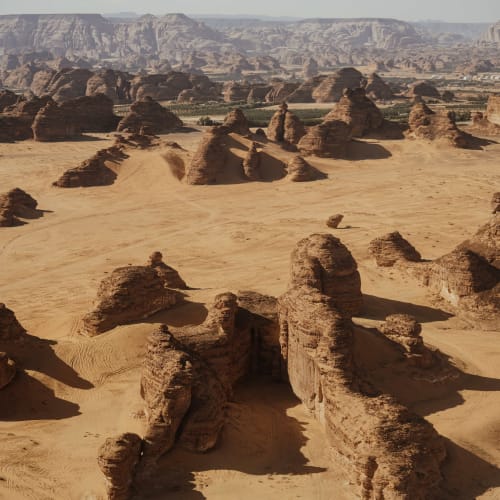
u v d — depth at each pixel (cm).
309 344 3541
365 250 6888
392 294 5419
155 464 3002
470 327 4838
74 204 9712
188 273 6431
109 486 2820
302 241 5038
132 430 3331
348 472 3003
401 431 2909
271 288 5747
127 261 7062
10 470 3136
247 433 3328
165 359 3303
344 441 3053
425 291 5438
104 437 3403
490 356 4291
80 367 4050
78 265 6975
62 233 8262
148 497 2861
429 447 2956
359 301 4844
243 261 6844
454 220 8262
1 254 7438
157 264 5447
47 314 5306
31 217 8962
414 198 9550
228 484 2964
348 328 3444
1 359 3797
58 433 3491
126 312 4462
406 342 3975
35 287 6259
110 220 8838
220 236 7919
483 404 3703
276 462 3159
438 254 6794
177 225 8525
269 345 4034
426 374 3909
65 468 3156
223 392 3431
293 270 4634
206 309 4706
